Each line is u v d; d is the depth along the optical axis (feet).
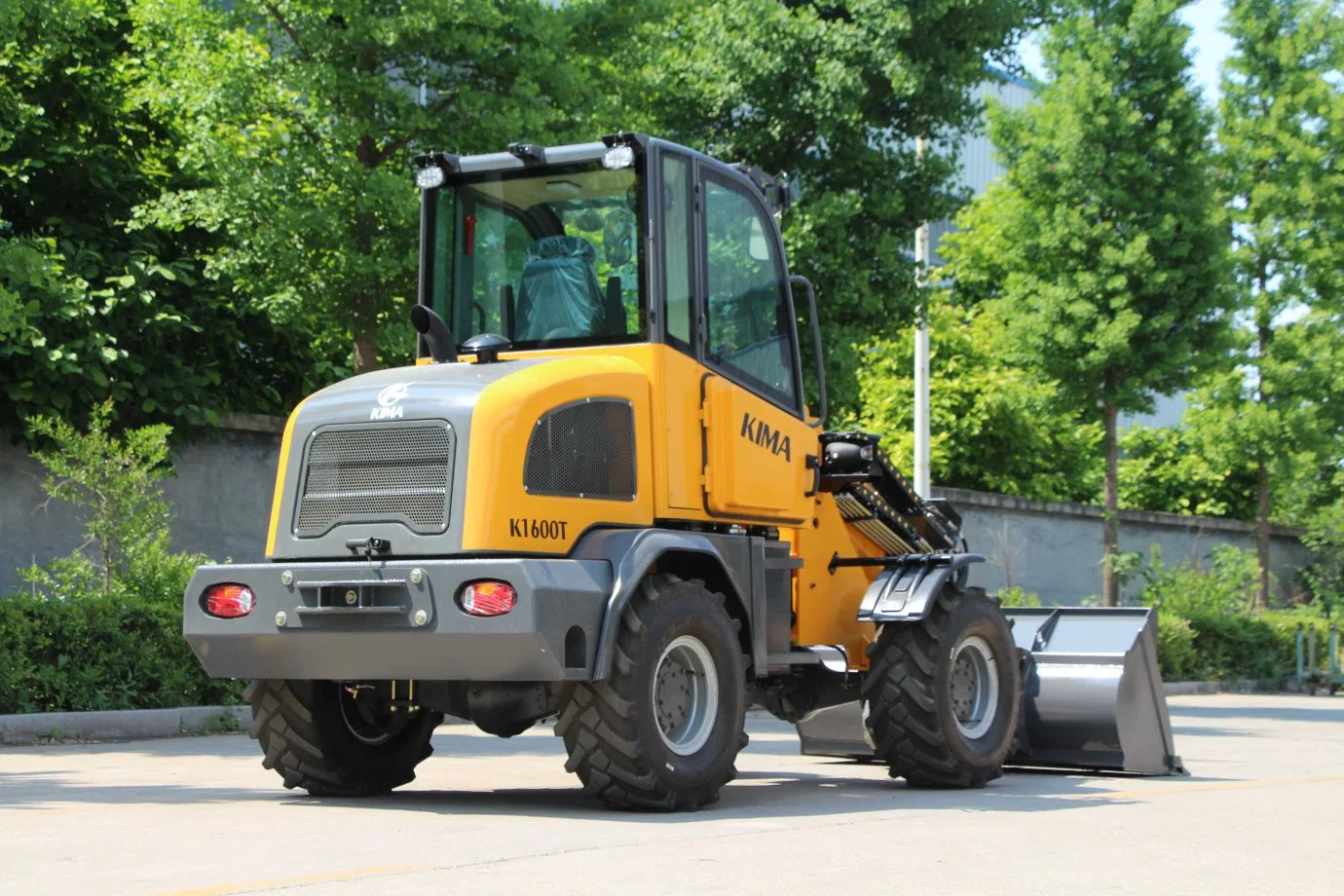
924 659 30.07
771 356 29.53
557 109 48.32
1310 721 56.90
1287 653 84.64
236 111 46.75
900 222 58.18
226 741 40.93
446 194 28.91
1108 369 77.36
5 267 41.88
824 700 32.19
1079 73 74.95
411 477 24.62
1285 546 107.14
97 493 45.91
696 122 57.93
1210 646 81.46
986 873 19.22
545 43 47.50
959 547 36.37
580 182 27.66
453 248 28.71
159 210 49.29
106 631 43.21
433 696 26.40
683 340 27.22
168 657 44.86
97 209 55.01
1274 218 93.50
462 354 27.37
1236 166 93.45
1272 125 92.12
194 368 54.49
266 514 54.60
